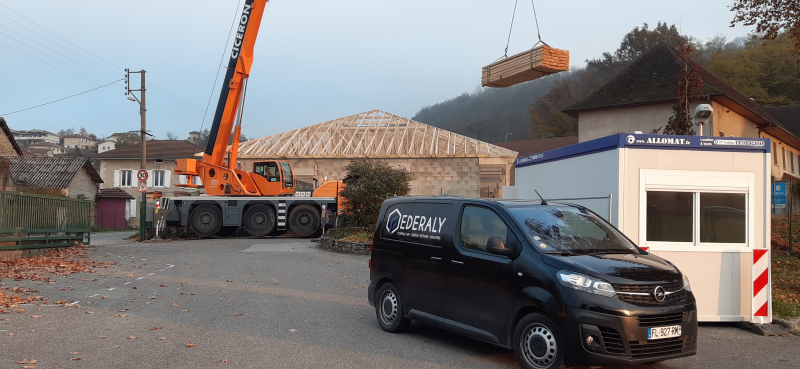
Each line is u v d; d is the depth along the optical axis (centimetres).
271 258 1598
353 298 977
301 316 816
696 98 2388
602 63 7525
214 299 937
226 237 2488
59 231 1750
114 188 4519
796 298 944
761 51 5112
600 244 616
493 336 593
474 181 3416
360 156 3491
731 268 826
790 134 3225
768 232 834
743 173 838
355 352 624
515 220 605
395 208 770
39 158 3803
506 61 1071
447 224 675
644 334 520
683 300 554
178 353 601
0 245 1437
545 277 546
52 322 736
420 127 3850
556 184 1038
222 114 2288
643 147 830
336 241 1864
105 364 554
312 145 3794
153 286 1060
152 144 5309
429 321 673
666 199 830
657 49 2827
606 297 518
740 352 669
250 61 2236
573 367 572
